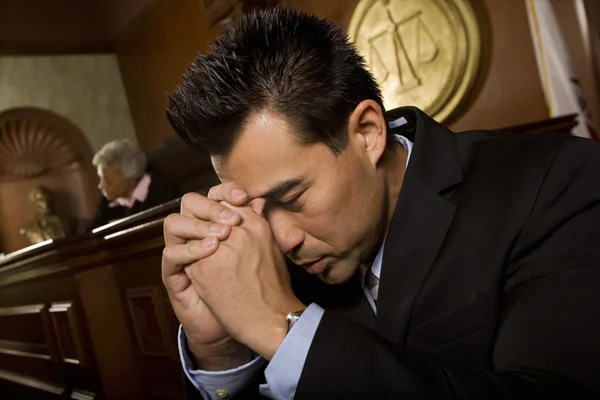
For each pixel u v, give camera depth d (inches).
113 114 242.5
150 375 74.0
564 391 28.1
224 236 32.0
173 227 33.4
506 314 33.4
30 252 80.6
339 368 28.5
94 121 239.0
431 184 38.2
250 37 33.1
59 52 233.9
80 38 237.6
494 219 35.9
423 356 30.0
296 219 34.4
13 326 109.3
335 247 35.4
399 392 27.5
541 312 31.5
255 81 31.5
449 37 115.3
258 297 31.3
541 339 30.5
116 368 75.6
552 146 37.5
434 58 118.2
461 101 116.6
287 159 32.3
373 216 36.3
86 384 85.2
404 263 36.8
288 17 34.5
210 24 153.9
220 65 32.2
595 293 30.8
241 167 32.8
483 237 35.7
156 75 221.3
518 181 36.5
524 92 111.7
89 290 74.9
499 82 114.9
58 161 237.6
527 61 110.7
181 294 37.2
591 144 36.2
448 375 28.8
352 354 28.8
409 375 27.8
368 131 36.0
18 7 224.7
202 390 40.7
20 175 232.5
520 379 28.6
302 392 28.5
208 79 32.4
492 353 35.0
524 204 35.1
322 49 33.6
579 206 33.5
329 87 32.9
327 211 33.8
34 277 89.4
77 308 79.5
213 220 32.7
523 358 30.3
